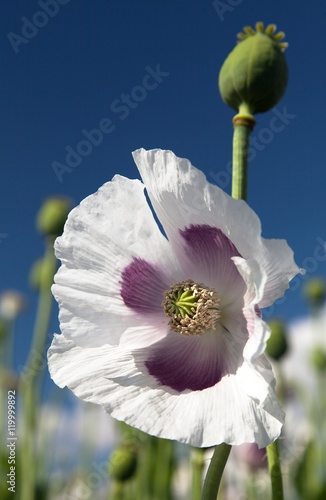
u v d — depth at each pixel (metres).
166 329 0.38
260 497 0.69
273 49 0.41
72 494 0.72
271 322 0.69
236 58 0.41
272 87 0.40
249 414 0.33
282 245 0.31
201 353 0.37
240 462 0.69
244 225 0.32
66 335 0.37
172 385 0.36
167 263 0.39
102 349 0.37
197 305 0.37
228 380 0.35
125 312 0.38
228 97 0.41
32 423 0.67
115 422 0.69
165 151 0.35
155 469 0.73
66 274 0.38
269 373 0.32
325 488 0.64
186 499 0.76
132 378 0.36
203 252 0.38
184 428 0.33
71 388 0.36
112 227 0.38
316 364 0.91
